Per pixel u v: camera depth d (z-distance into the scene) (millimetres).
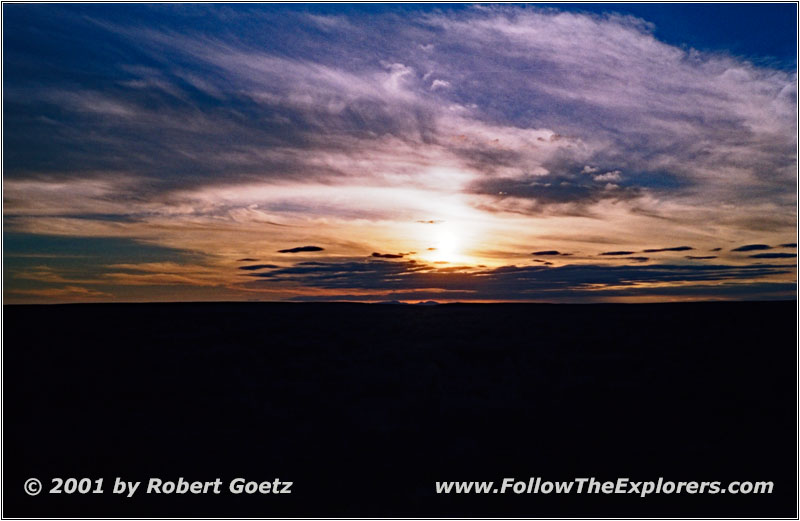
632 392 11273
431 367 13289
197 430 9477
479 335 17125
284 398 11133
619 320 19406
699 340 15672
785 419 9555
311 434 9305
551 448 8672
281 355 14594
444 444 8867
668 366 13070
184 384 12047
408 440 9047
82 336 16969
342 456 8453
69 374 12734
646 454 8367
